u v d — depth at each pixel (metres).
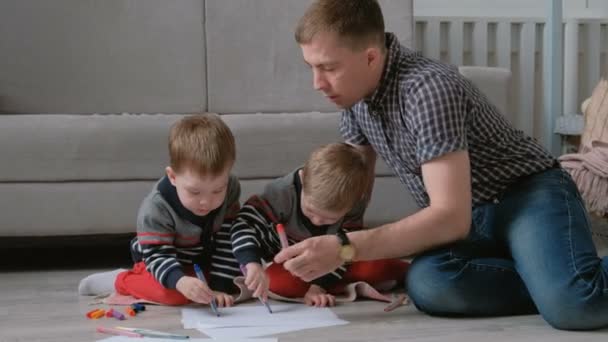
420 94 1.50
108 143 2.20
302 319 1.56
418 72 1.53
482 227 1.64
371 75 1.54
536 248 1.50
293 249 1.45
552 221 1.52
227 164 1.59
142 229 1.69
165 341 1.38
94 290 1.88
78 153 2.20
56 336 1.49
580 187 2.49
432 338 1.42
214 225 1.76
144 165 2.23
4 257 2.48
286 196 1.76
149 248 1.68
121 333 1.47
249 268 1.62
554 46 3.21
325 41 1.48
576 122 3.04
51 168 2.19
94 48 2.74
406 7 2.85
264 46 2.84
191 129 1.59
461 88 1.52
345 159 1.62
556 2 3.21
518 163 1.62
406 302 1.73
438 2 3.38
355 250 1.46
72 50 2.73
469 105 1.54
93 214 2.22
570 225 1.51
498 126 1.61
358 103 1.68
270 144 2.28
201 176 1.56
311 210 1.64
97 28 2.74
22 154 2.17
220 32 2.82
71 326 1.57
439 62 1.61
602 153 2.46
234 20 2.83
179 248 1.76
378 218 2.35
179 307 1.70
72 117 2.23
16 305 1.79
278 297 1.74
